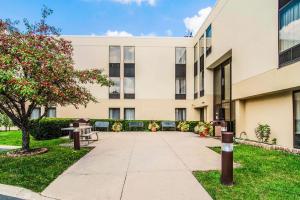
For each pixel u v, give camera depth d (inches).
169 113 1051.3
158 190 220.5
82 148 456.4
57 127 677.9
